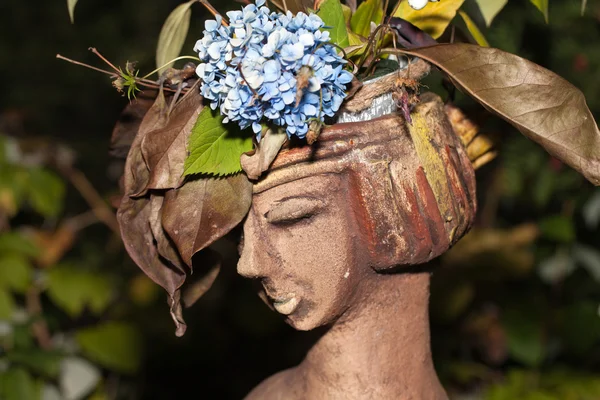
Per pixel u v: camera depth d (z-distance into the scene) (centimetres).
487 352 275
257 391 155
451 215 124
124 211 123
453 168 125
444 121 127
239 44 102
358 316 133
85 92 420
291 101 102
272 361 326
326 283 125
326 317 127
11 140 265
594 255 254
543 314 259
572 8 222
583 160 114
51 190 254
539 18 225
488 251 255
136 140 121
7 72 426
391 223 121
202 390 322
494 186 258
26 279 242
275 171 119
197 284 137
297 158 118
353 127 119
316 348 138
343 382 135
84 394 258
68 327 292
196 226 118
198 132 113
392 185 120
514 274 258
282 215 120
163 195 120
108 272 310
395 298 134
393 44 122
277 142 113
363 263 126
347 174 120
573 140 114
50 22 431
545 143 115
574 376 246
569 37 229
